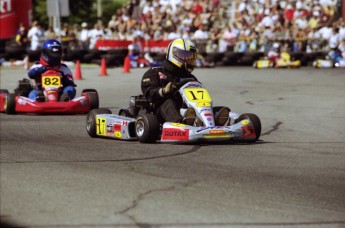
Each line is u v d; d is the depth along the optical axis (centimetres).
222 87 4947
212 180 1742
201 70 6869
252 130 2389
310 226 1360
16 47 6906
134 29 7956
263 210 1462
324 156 2166
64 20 11331
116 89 4812
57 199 1527
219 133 2298
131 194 1579
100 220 1368
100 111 2616
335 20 7975
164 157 2084
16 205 1474
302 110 3588
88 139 2533
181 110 2402
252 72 6538
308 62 7662
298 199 1564
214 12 8375
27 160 2025
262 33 7900
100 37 7662
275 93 4500
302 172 1878
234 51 7781
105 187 1644
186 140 2286
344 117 3303
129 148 2262
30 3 7325
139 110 2558
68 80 3500
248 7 8288
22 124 3028
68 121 3152
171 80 2458
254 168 1920
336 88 4831
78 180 1723
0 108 3491
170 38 7794
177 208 1462
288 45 7806
